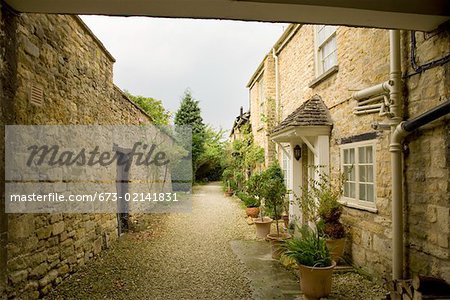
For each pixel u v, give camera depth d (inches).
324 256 141.3
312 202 193.6
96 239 209.8
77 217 181.0
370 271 162.9
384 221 151.7
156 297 142.6
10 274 116.8
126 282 161.0
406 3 106.7
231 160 633.6
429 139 122.7
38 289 137.3
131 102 309.6
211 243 245.8
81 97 190.1
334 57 219.6
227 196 618.8
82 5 103.3
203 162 896.9
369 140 163.9
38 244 138.1
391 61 137.6
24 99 128.1
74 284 157.5
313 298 137.1
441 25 115.5
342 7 103.7
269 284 158.7
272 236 219.3
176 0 99.7
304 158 272.1
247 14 109.9
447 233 113.9
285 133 241.1
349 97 185.2
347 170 190.4
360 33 172.7
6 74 106.1
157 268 183.6
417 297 105.1
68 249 168.4
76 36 182.9
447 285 106.1
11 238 117.8
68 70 172.1
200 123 996.6
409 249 133.6
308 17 111.5
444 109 107.1
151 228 309.3
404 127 127.8
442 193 116.3
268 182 253.6
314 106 222.4
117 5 103.3
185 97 1013.2
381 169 154.1
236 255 211.6
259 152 423.5
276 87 363.3
